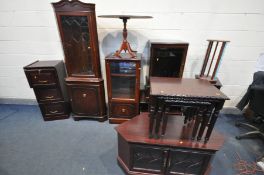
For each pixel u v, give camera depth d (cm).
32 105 255
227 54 208
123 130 139
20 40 214
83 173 145
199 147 122
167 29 200
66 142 180
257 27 191
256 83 164
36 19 201
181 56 186
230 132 202
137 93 188
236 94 230
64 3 158
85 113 212
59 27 170
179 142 127
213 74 184
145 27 201
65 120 220
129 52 179
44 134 192
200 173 134
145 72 223
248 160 162
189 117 143
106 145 177
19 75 237
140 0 187
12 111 238
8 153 164
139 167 139
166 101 115
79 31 179
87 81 190
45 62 206
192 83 133
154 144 124
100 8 192
